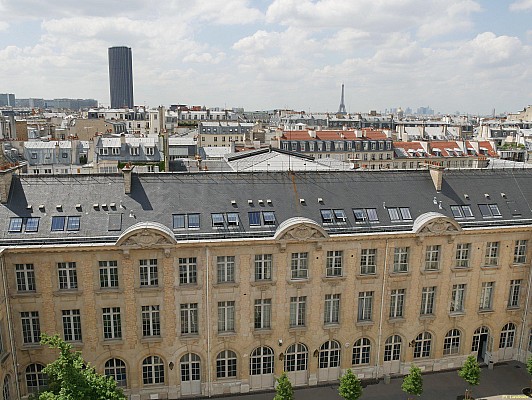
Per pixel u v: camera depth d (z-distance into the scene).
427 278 45.81
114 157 99.38
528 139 152.62
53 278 39.16
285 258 42.38
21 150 100.69
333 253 43.69
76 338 40.81
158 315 41.69
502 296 48.28
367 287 44.72
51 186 41.97
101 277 40.16
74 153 104.06
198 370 43.56
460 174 50.53
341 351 45.72
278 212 43.72
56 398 31.08
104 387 33.47
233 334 42.84
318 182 46.81
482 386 46.41
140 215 41.38
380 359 46.53
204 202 43.12
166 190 43.41
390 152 139.12
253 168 63.09
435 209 46.75
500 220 47.16
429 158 139.88
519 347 49.97
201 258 40.91
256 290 42.53
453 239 45.28
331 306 44.78
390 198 46.78
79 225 39.91
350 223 44.19
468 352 48.88
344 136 138.12
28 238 38.50
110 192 42.44
